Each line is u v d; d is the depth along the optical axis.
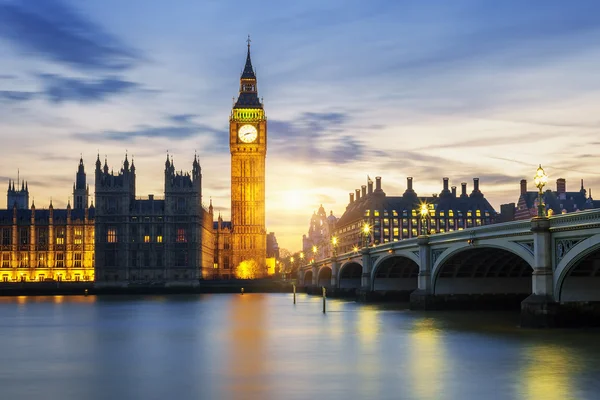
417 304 106.56
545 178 71.44
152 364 55.81
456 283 105.25
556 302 70.38
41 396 44.19
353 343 67.62
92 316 112.25
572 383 45.94
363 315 103.12
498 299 105.62
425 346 64.31
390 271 141.88
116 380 49.06
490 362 54.31
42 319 106.06
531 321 71.31
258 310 123.94
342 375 49.66
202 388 45.81
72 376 50.91
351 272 182.25
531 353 57.84
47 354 62.78
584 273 70.38
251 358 58.31
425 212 108.94
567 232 67.50
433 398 42.03
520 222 74.94
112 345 69.25
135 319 104.31
